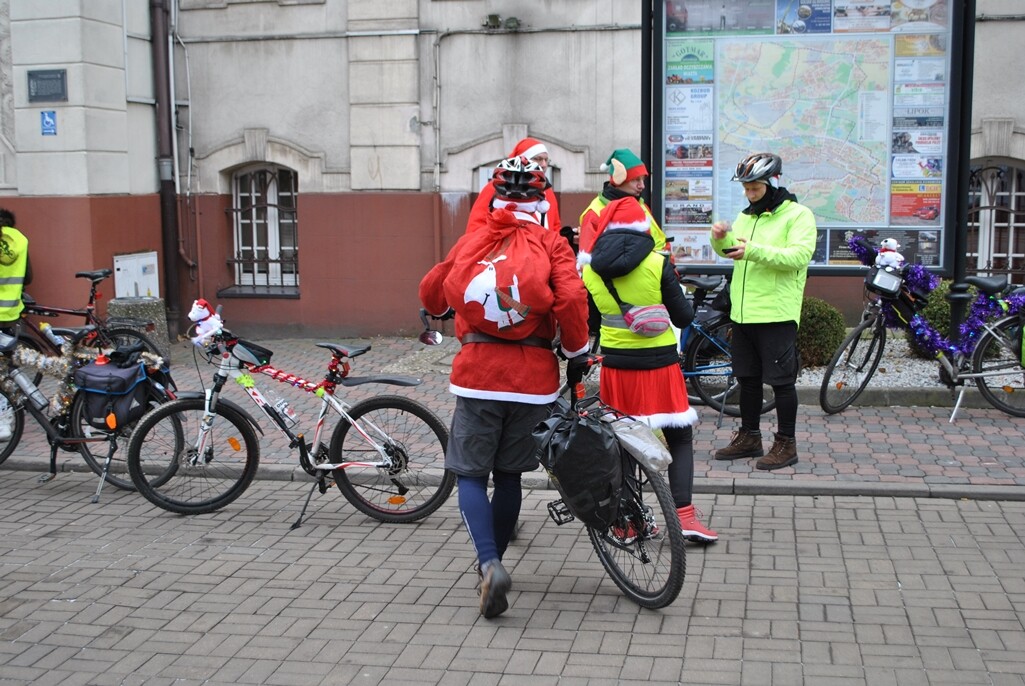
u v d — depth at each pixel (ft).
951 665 13.85
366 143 39.19
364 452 20.24
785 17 27.45
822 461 22.63
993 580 16.65
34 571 18.15
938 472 21.67
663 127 28.14
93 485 23.39
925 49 27.02
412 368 34.09
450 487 19.95
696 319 26.66
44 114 36.58
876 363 26.68
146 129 39.96
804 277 21.95
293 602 16.60
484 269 15.15
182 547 19.22
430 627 15.55
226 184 41.32
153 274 40.04
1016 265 36.65
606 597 16.52
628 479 16.05
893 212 27.71
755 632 15.02
